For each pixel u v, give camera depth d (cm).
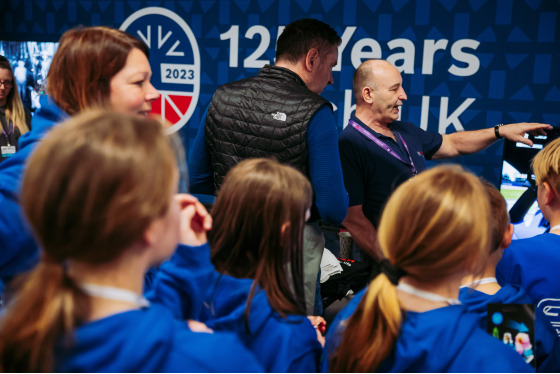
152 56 372
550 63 284
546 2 278
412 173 246
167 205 59
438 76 307
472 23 294
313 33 195
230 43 349
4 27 411
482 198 83
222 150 195
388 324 84
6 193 105
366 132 244
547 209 145
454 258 80
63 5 389
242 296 112
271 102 185
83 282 59
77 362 57
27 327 56
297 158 182
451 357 81
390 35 312
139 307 63
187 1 354
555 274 135
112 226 54
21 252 108
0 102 342
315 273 197
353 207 244
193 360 63
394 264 87
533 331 103
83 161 54
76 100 116
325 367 103
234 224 114
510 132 252
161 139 60
